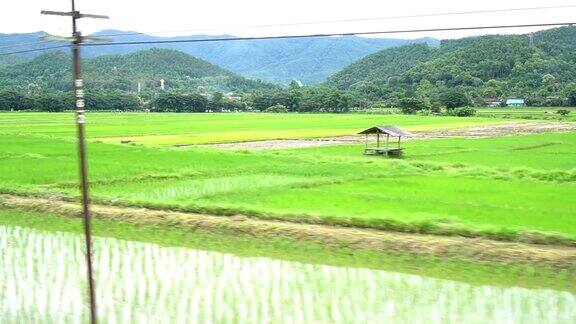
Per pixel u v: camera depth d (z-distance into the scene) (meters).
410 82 169.38
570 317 9.81
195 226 16.53
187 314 10.14
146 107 135.25
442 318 9.80
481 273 12.33
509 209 17.92
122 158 33.09
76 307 10.65
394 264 13.06
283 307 10.38
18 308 10.65
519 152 41.38
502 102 138.00
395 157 38.25
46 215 18.61
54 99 116.44
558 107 131.12
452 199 19.89
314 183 23.70
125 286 11.71
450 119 91.88
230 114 121.94
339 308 10.30
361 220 15.89
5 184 23.12
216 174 26.83
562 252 13.09
